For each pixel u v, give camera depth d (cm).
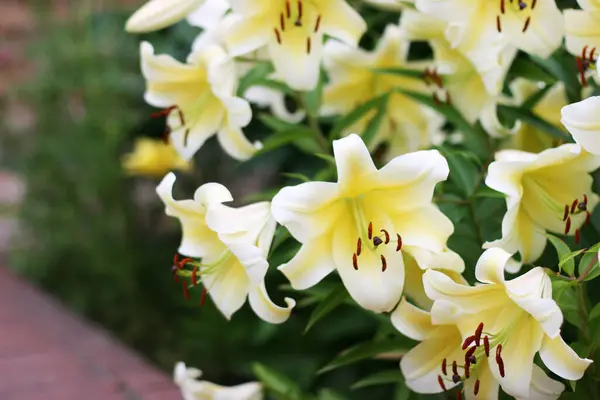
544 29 160
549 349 144
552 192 156
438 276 147
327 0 166
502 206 172
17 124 563
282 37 166
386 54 189
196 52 171
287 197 149
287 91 185
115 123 478
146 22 176
